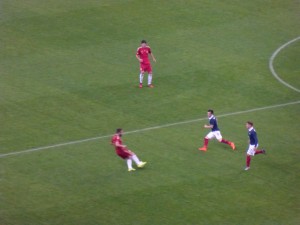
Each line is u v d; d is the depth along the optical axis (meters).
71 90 107.69
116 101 104.94
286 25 128.62
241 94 107.50
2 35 123.12
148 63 107.94
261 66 115.56
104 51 119.00
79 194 84.56
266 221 80.75
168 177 87.88
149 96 106.44
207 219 80.75
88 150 93.50
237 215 81.62
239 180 87.81
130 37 123.38
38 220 80.00
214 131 92.94
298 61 117.50
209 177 88.12
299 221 80.94
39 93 106.69
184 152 93.12
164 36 123.81
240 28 127.06
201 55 118.25
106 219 80.38
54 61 115.88
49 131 97.56
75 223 79.62
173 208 82.38
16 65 114.50
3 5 132.50
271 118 101.69
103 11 131.12
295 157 92.69
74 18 128.75
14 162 90.69
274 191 86.06
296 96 107.44
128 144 94.50
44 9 131.50
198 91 108.00
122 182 86.88
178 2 134.75
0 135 96.44
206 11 132.00
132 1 134.75
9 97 105.50
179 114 102.00
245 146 94.81
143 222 80.00
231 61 116.69
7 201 83.12
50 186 86.00
